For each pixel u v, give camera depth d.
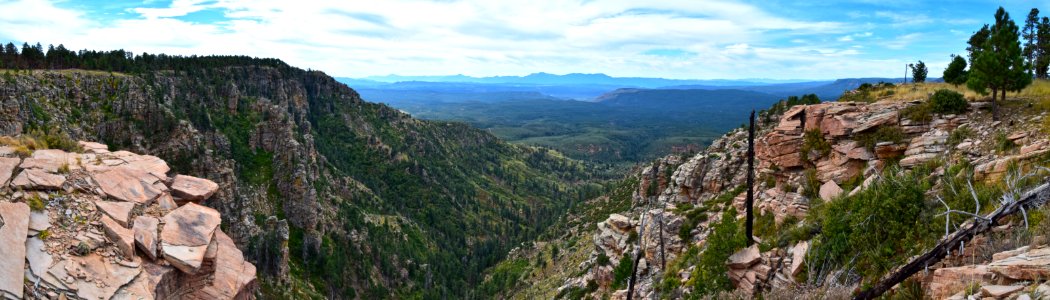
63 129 108.19
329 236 155.88
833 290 23.50
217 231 22.61
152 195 21.20
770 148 48.09
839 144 41.28
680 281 40.03
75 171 20.48
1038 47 75.25
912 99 43.12
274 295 110.50
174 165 126.81
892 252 25.25
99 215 18.45
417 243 197.88
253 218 129.00
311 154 187.75
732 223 37.12
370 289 151.50
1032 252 16.09
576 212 157.50
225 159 144.25
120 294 16.05
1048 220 18.55
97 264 16.58
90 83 129.88
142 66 164.50
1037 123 31.33
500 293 116.88
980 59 36.94
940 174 31.47
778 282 30.95
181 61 193.12
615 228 63.41
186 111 154.75
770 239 35.97
